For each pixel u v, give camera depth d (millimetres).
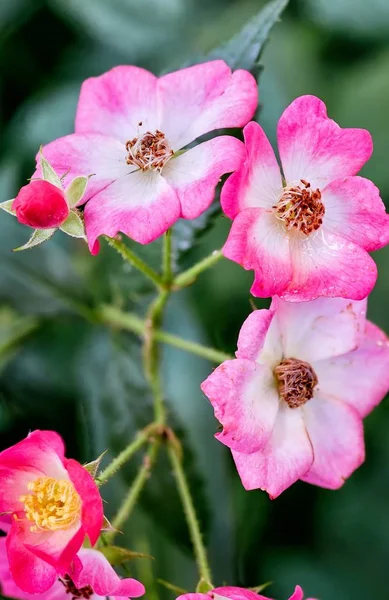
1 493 443
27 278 487
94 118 460
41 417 488
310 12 519
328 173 454
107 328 490
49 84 507
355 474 503
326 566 501
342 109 514
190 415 481
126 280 491
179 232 481
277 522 501
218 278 497
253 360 440
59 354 490
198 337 491
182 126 457
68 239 502
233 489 485
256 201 450
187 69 457
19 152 500
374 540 501
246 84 451
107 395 485
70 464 428
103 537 444
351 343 453
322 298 452
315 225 450
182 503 471
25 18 504
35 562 435
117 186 452
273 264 443
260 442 440
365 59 518
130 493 459
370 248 449
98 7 509
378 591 500
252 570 497
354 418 457
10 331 490
